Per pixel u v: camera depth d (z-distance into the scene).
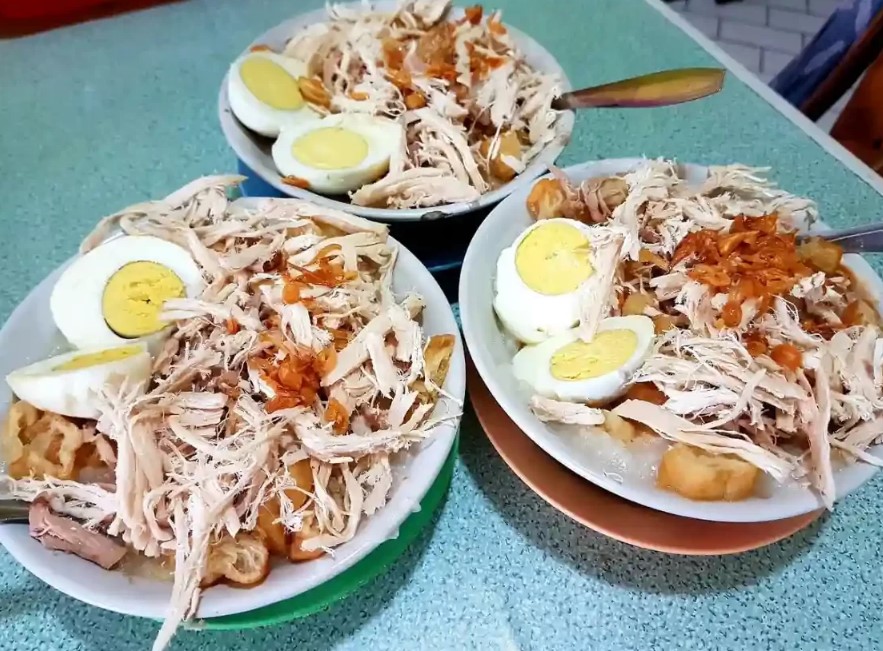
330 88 0.39
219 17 0.50
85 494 0.23
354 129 0.35
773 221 0.30
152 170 0.39
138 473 0.23
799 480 0.24
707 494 0.23
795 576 0.26
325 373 0.26
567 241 0.29
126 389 0.24
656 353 0.27
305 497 0.23
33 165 0.39
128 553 0.23
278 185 0.32
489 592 0.25
